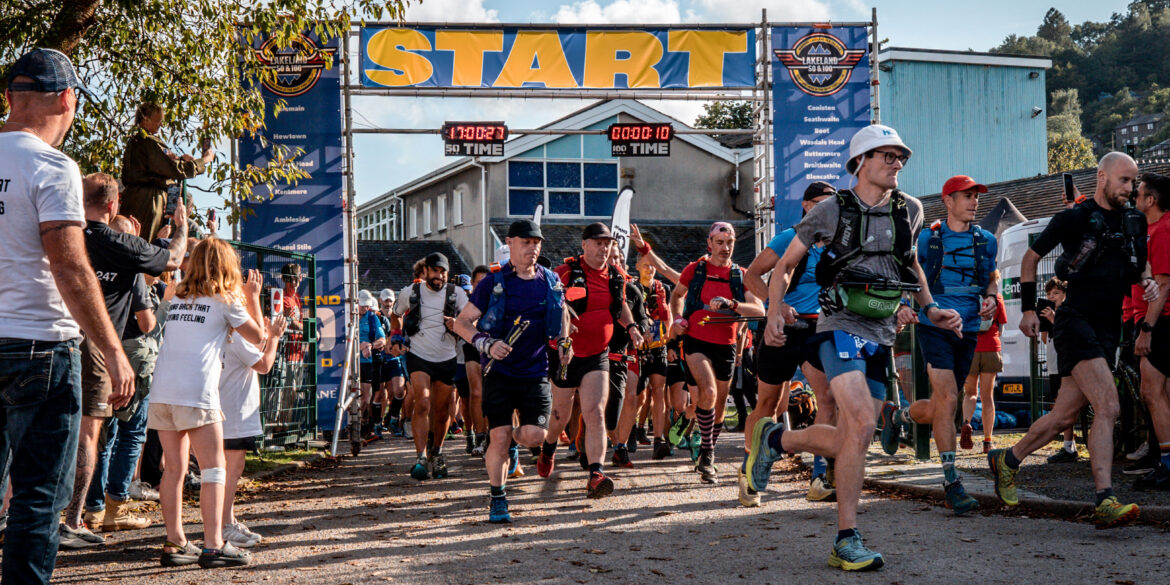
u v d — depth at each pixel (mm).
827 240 5109
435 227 40250
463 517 6984
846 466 5000
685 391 9594
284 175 11875
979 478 7660
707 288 8375
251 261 11594
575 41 14281
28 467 3639
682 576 4922
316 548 5875
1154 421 6891
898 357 10016
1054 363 10297
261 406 11328
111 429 6629
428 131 14789
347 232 13523
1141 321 6938
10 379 3605
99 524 6488
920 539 5668
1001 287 14703
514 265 6668
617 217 10664
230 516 5988
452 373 9391
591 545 5809
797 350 6863
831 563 5023
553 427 7961
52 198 3609
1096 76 123875
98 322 3650
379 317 15398
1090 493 6754
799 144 14430
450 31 13984
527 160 34000
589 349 7305
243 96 11039
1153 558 4941
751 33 14531
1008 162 36250
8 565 3596
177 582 5004
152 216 8305
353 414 12219
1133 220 6121
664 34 14414
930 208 29031
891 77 35031
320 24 11133
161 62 10375
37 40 9383
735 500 7457
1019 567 4859
